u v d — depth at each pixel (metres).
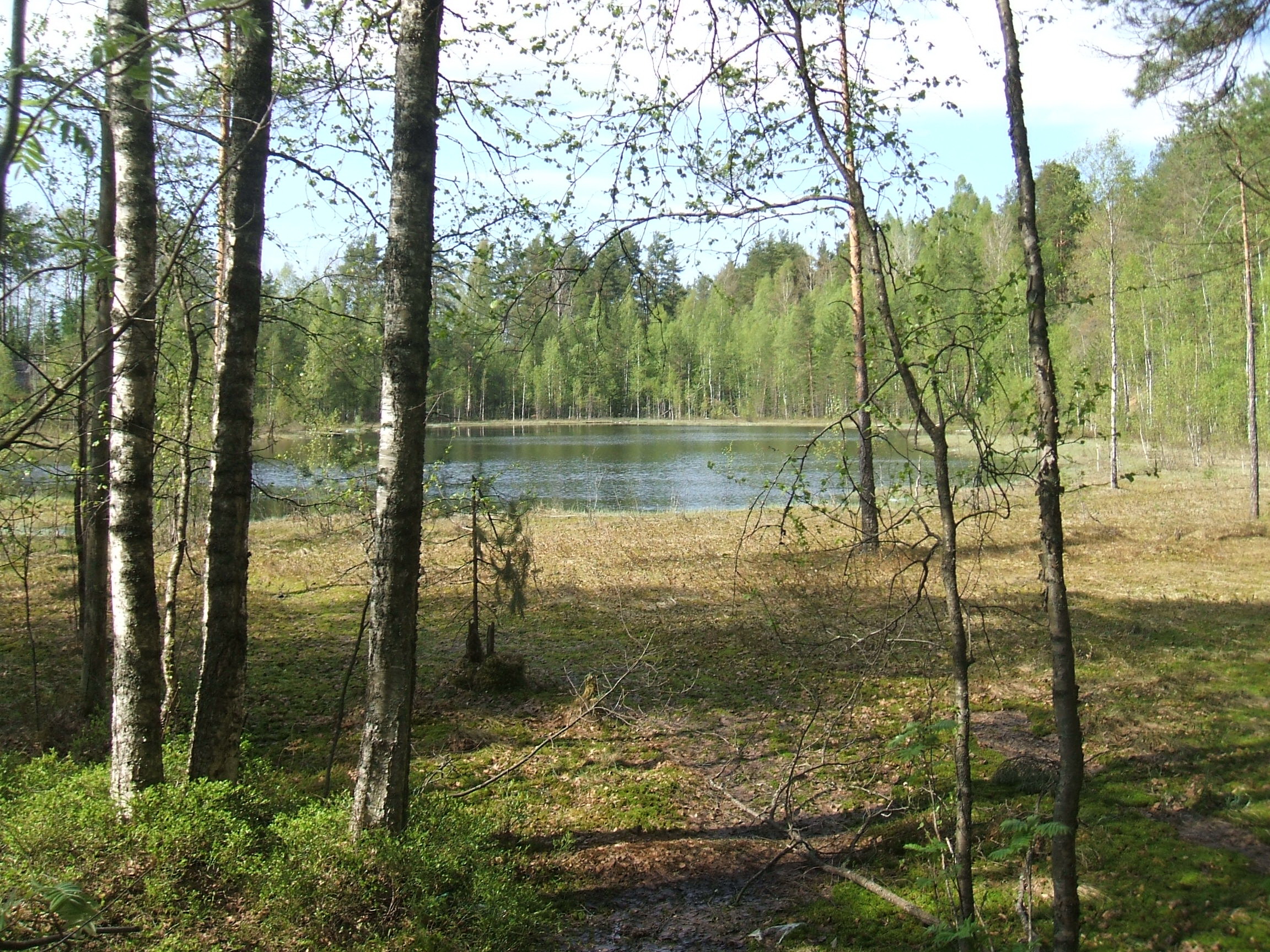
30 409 2.57
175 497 7.81
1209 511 21.25
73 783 5.37
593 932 4.88
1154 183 19.23
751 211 4.34
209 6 2.21
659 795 6.73
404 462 4.89
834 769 7.12
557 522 22.17
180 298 6.19
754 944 4.75
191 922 4.21
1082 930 4.74
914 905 4.94
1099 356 31.48
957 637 3.98
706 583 14.50
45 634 11.35
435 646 11.19
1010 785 6.60
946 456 3.97
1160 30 8.30
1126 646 10.24
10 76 1.97
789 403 62.56
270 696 9.09
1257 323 28.45
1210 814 6.04
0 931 2.37
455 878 4.87
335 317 7.06
